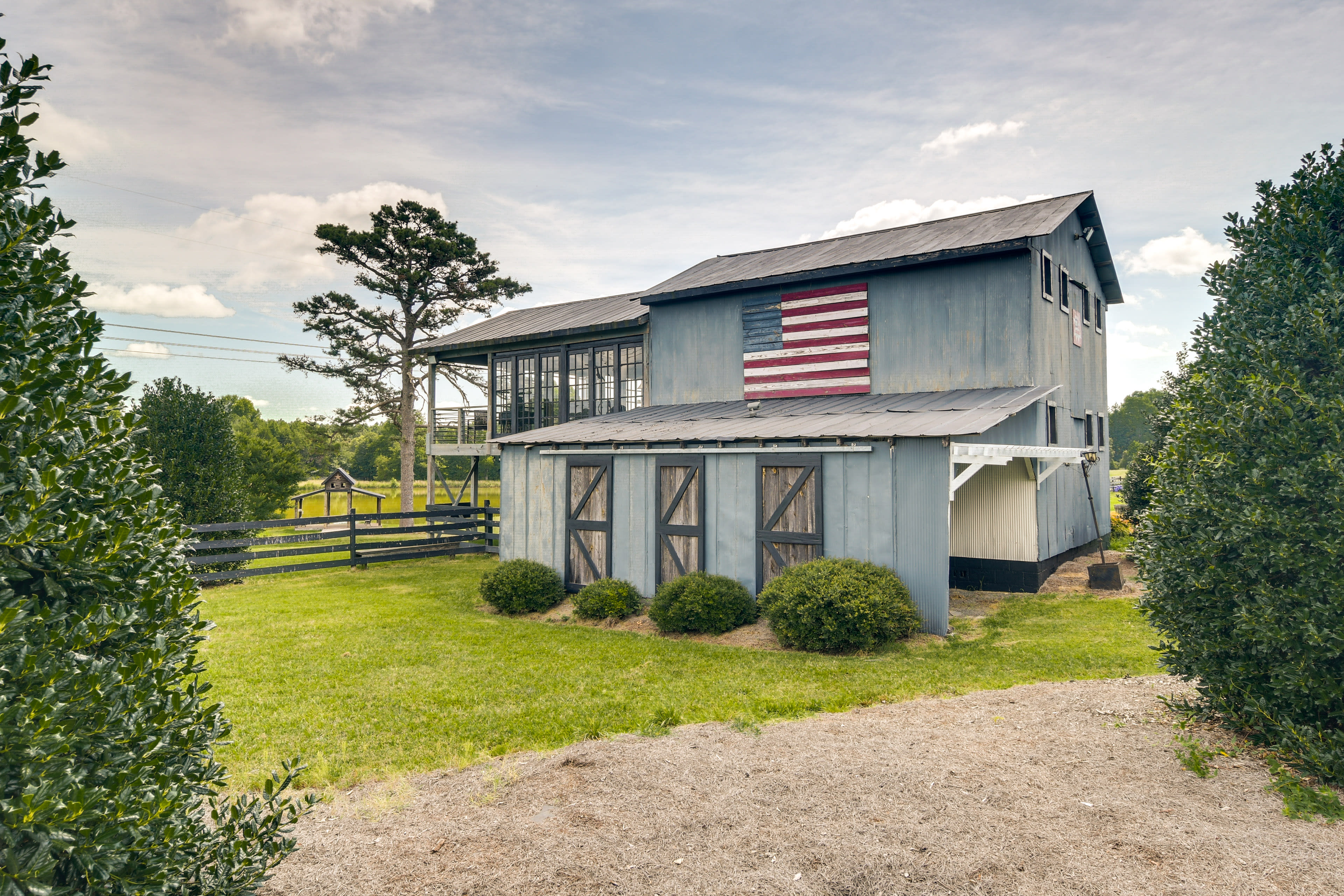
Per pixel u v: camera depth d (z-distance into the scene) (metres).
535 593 13.53
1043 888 3.93
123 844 2.58
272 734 6.88
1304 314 5.24
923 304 15.58
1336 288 5.20
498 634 11.62
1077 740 5.97
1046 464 14.73
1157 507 6.06
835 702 7.54
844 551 11.41
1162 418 14.41
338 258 34.50
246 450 33.09
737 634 11.22
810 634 10.02
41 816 2.23
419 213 34.84
